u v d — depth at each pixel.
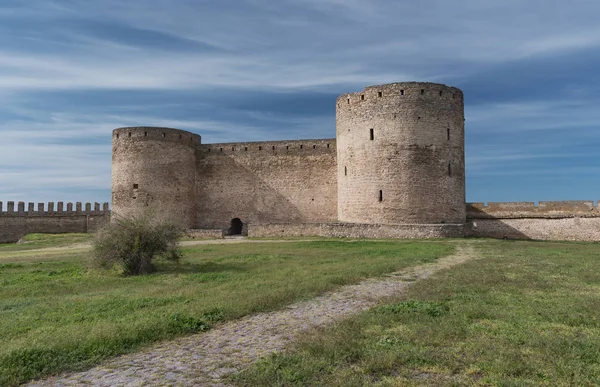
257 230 34.12
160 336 7.80
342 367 6.21
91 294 12.18
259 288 12.04
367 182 33.03
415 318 8.41
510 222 33.38
